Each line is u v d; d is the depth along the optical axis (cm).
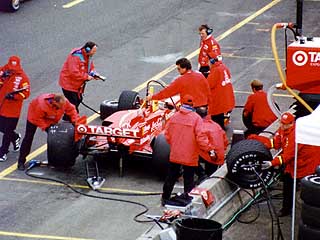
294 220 1752
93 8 3572
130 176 2067
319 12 3631
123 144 2019
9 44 3112
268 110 2242
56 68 2895
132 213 1880
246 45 3206
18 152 2197
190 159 1823
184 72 2150
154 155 2005
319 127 1614
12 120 2131
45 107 2036
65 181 2036
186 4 3678
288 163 1808
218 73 2314
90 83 2769
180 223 1598
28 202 1925
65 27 3322
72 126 2055
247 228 1822
